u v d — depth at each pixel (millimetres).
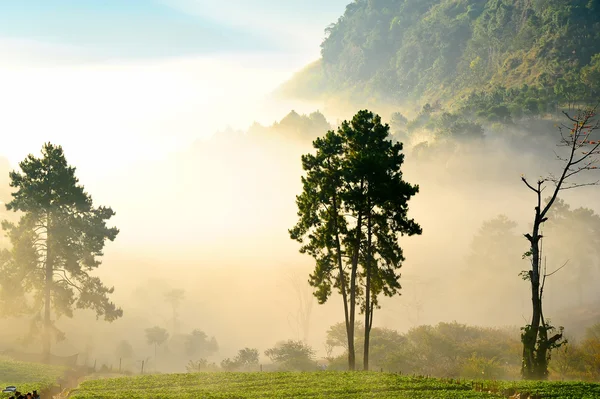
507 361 74062
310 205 54562
